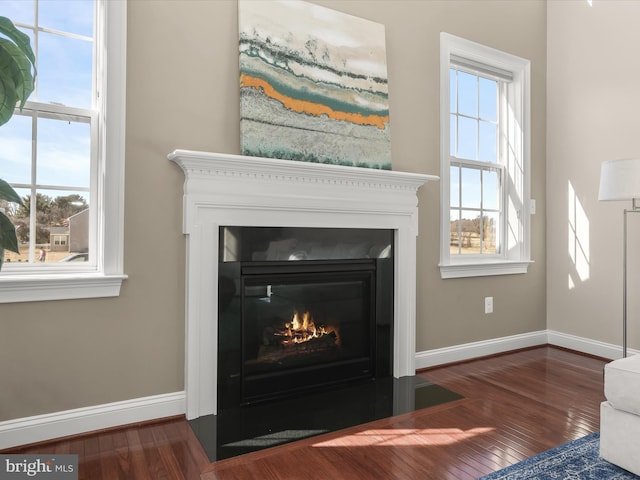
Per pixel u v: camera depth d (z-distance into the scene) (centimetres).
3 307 185
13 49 149
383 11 287
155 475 171
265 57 239
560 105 364
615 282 329
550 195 372
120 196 207
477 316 335
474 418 225
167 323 221
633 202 295
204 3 228
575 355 344
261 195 233
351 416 227
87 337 202
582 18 347
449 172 316
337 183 257
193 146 225
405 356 291
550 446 196
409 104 297
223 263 229
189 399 221
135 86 211
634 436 171
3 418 187
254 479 169
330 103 258
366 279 282
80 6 208
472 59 334
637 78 313
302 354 263
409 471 175
